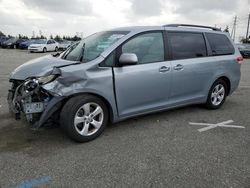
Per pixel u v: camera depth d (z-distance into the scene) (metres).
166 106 4.97
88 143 4.05
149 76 4.53
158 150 3.85
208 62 5.46
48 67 4.03
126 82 4.29
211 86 5.66
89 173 3.22
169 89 4.90
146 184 3.01
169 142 4.13
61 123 3.92
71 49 5.00
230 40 6.14
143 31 4.58
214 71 5.61
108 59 4.14
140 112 4.64
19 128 4.55
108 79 4.10
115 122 4.45
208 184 3.02
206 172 3.27
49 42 29.36
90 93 4.02
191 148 3.93
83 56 4.36
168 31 4.94
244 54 26.84
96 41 4.65
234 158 3.64
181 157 3.64
